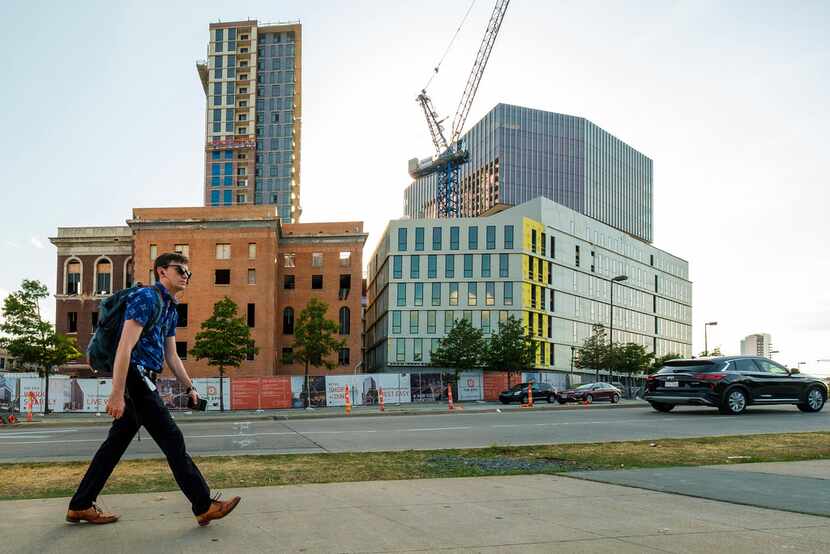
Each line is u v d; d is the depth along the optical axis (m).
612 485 6.77
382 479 7.67
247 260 65.00
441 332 72.50
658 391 19.47
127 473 8.33
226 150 126.31
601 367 68.75
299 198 130.50
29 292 37.72
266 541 4.25
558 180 152.00
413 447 12.02
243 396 40.41
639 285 108.75
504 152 147.50
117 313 4.73
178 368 5.06
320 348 52.19
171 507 5.54
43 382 37.91
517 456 10.08
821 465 8.41
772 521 4.84
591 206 157.38
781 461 9.10
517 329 57.09
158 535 4.44
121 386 4.47
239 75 128.50
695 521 4.84
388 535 4.41
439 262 73.88
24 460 10.61
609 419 17.98
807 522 4.80
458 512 5.25
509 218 74.25
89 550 4.03
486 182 151.88
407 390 44.50
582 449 10.87
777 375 19.02
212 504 4.77
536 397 40.81
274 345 65.19
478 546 4.08
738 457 9.55
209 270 64.88
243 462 9.46
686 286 129.38
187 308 64.44
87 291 68.38
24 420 29.50
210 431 16.42
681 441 11.88
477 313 72.88
